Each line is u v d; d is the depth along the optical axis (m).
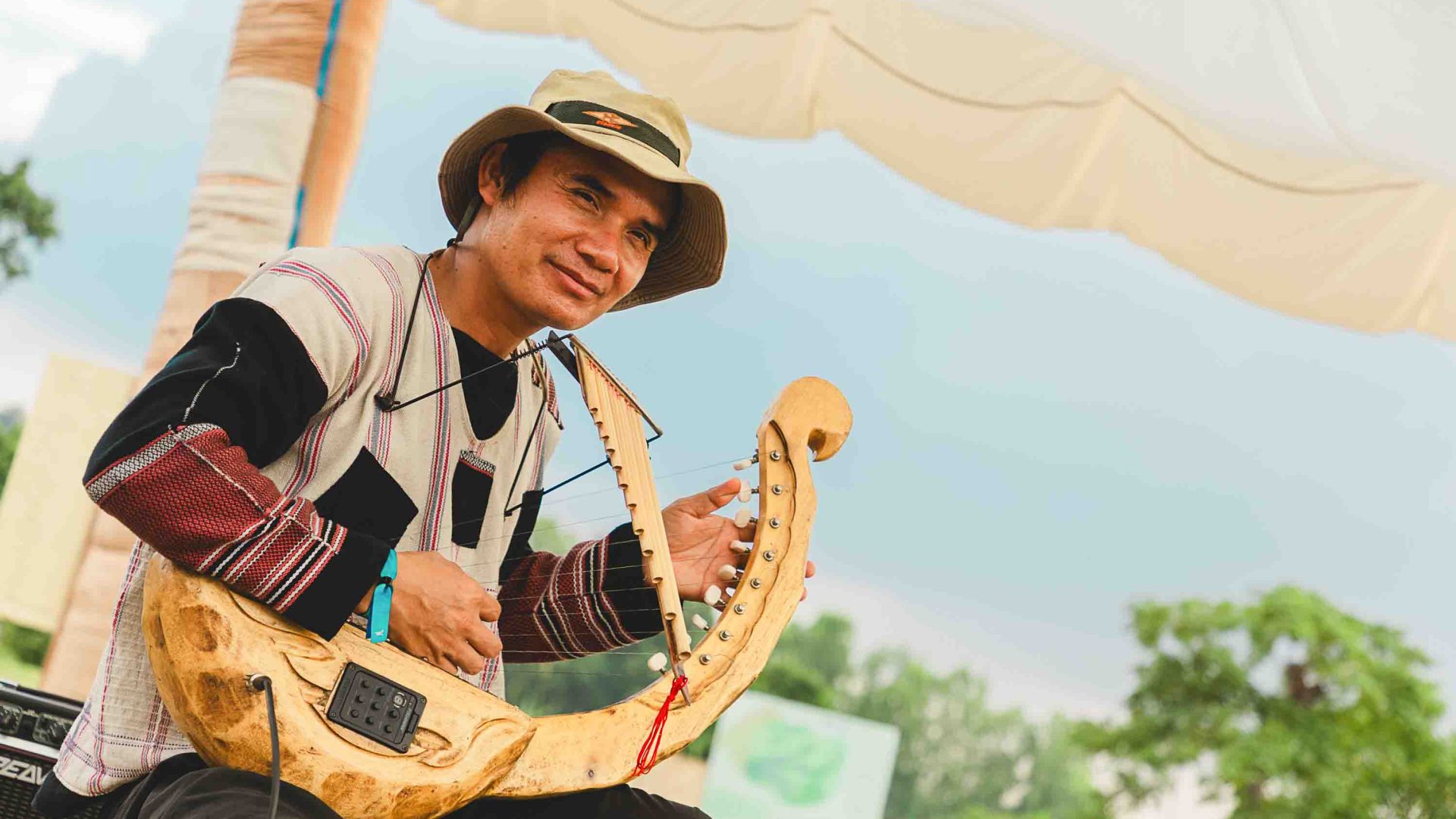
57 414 4.12
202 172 3.51
